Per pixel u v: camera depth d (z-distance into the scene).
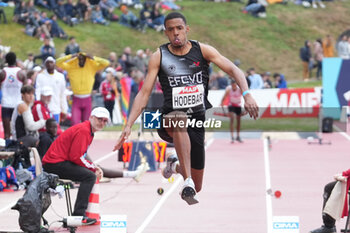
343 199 19.97
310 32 116.25
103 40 90.00
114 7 100.56
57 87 38.38
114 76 54.28
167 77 14.82
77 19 91.81
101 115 22.14
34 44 79.50
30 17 82.81
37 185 19.47
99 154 43.78
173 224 22.91
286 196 28.28
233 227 22.36
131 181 32.34
